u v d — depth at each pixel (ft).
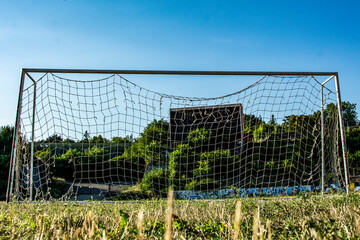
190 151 28.73
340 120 21.63
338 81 22.15
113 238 5.53
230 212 11.10
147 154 27.02
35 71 20.49
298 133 28.27
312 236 5.10
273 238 6.90
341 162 30.89
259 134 28.55
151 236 6.16
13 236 6.47
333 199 14.80
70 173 38.65
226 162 28.86
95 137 22.24
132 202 17.40
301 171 29.09
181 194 25.17
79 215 9.21
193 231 7.10
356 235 5.47
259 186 28.40
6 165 37.09
